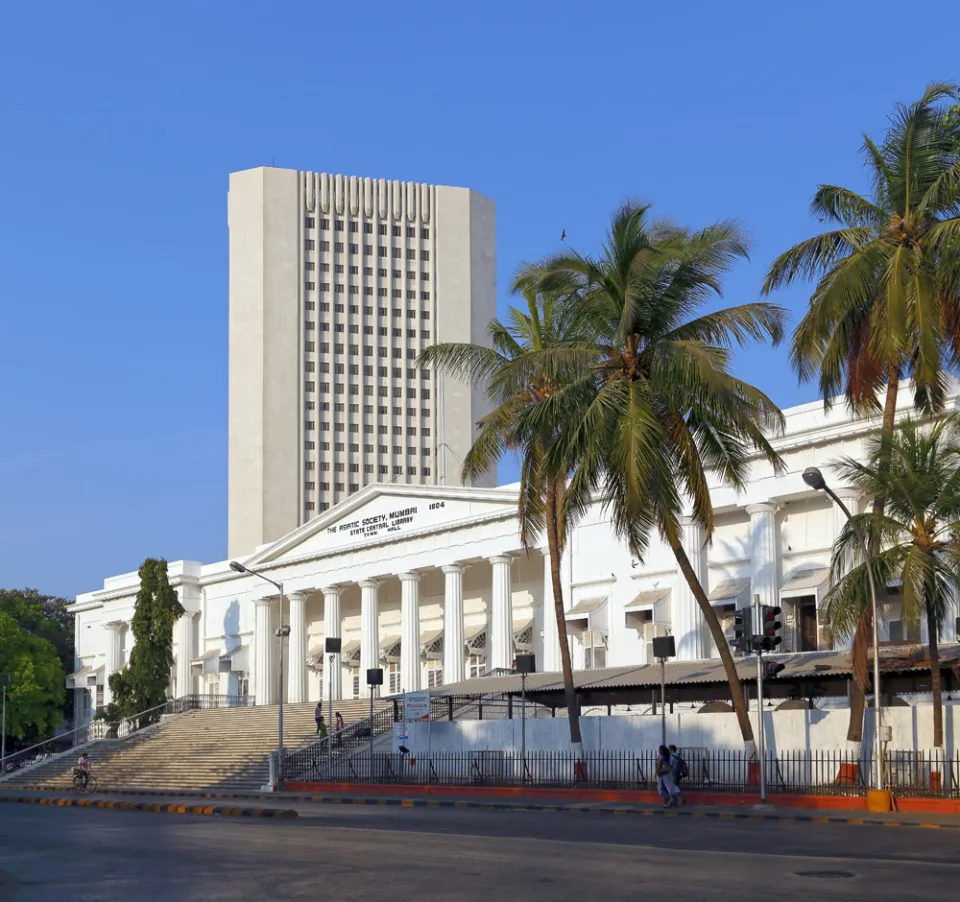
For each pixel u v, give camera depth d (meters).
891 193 36.44
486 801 40.09
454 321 132.12
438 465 128.38
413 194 133.62
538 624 71.75
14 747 102.19
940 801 32.06
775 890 16.91
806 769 39.22
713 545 58.06
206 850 24.47
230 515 122.81
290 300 126.81
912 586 33.72
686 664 49.56
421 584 83.19
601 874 19.17
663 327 39.31
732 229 38.03
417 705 53.41
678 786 38.16
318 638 90.19
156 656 85.75
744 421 37.31
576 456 39.09
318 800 46.84
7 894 18.14
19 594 130.25
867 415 43.03
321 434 126.12
